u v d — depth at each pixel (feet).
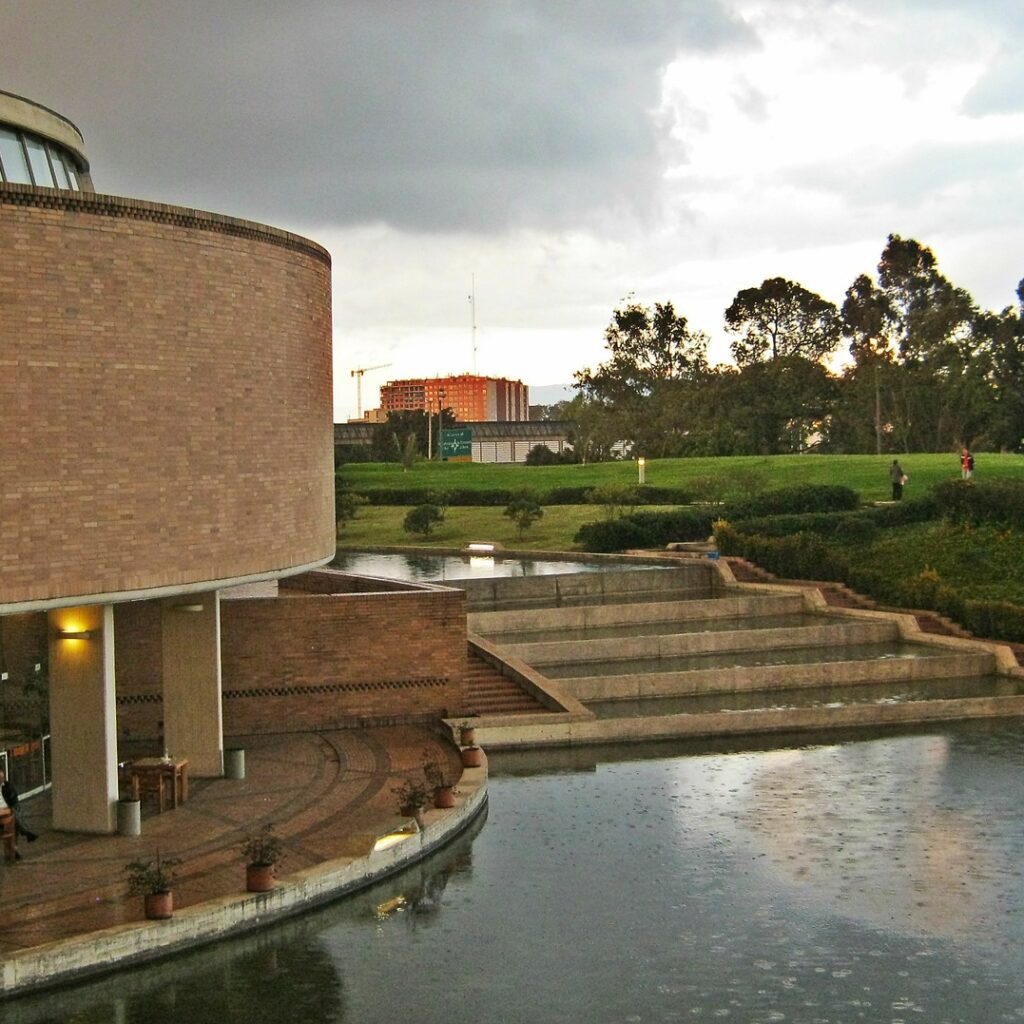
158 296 61.62
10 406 56.18
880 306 357.00
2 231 55.72
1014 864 67.00
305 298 73.82
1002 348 342.64
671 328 366.43
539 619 133.39
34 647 73.72
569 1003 50.19
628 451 364.58
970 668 118.83
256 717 89.40
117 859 61.72
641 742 94.68
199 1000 50.26
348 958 54.39
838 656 123.34
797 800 79.15
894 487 196.54
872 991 51.47
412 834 66.08
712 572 160.86
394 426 371.35
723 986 51.93
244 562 67.36
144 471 61.31
